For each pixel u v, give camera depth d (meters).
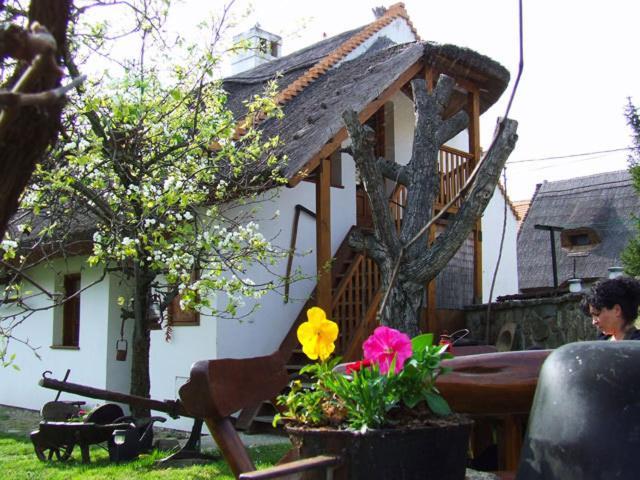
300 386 2.35
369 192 7.00
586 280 21.48
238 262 7.42
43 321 13.23
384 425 2.00
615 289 3.34
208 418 2.54
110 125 6.68
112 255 6.87
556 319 8.84
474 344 4.81
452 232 6.86
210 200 8.11
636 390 1.71
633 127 15.63
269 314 10.44
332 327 2.23
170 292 7.89
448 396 2.65
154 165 7.20
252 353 10.15
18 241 6.89
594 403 1.73
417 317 6.98
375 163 7.00
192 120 7.45
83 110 6.41
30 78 1.57
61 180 6.56
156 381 10.69
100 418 7.31
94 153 6.50
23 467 7.01
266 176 8.44
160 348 10.68
